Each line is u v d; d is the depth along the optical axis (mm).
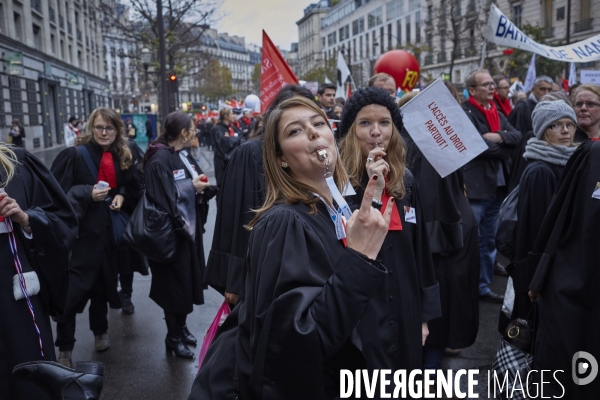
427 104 3211
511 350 3072
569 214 2811
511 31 7441
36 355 2736
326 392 1828
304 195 1839
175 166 4359
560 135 3453
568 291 2738
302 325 1585
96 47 53469
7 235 2711
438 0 47656
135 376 4105
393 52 8172
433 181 3643
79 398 1778
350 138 2525
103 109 4473
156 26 20406
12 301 2686
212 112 40031
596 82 7805
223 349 1984
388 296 2135
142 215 4145
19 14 29797
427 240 2502
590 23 29359
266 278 1691
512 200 3783
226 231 3344
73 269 4223
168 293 4320
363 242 1657
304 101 1871
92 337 4891
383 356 1933
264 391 1633
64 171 4379
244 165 3324
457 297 3748
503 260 6926
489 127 5285
